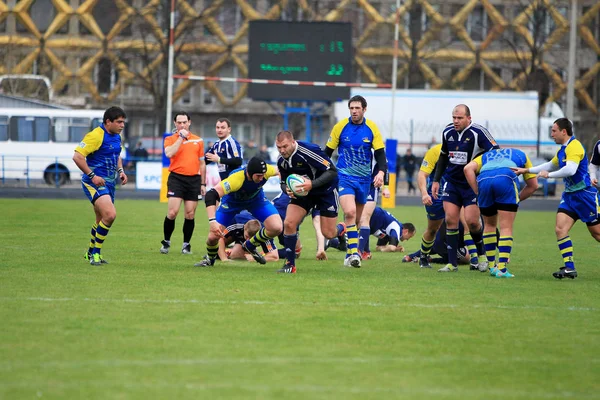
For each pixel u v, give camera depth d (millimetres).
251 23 122250
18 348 24047
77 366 22281
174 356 23469
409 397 20250
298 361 23266
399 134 154750
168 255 49125
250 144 148875
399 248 55719
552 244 61312
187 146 50219
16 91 179875
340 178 44094
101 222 42781
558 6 197750
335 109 153875
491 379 21953
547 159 160875
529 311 31438
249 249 43844
